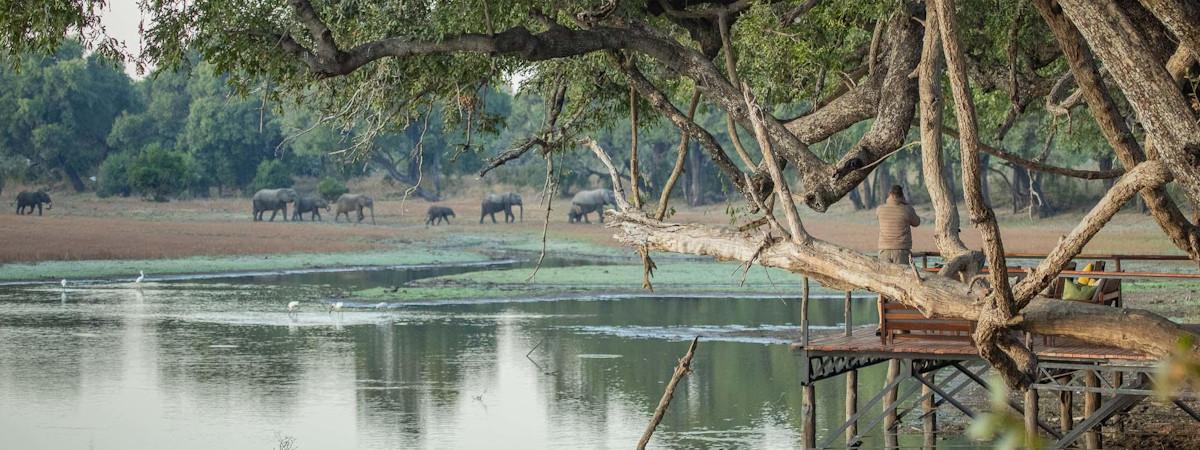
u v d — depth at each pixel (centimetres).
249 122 16400
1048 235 8938
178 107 17888
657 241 1341
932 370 2247
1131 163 1163
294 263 7800
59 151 16462
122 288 6181
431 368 3544
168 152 15338
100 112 17388
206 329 4447
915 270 1162
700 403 2973
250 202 15838
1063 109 1903
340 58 1716
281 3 1773
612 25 1891
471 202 16050
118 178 16038
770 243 1250
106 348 3919
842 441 2498
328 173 17225
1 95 16588
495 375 3419
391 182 16075
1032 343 1848
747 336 4253
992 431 587
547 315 4966
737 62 2273
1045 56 2269
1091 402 2247
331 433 2636
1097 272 1712
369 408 2930
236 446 2506
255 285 6388
